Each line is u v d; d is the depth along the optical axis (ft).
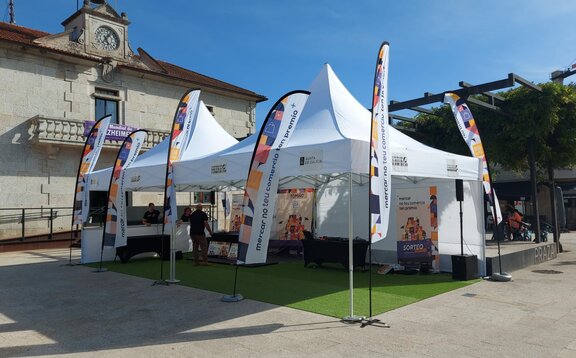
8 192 58.23
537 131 47.03
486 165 32.58
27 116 60.49
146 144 70.69
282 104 24.56
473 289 27.37
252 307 23.29
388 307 22.80
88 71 66.74
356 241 34.83
